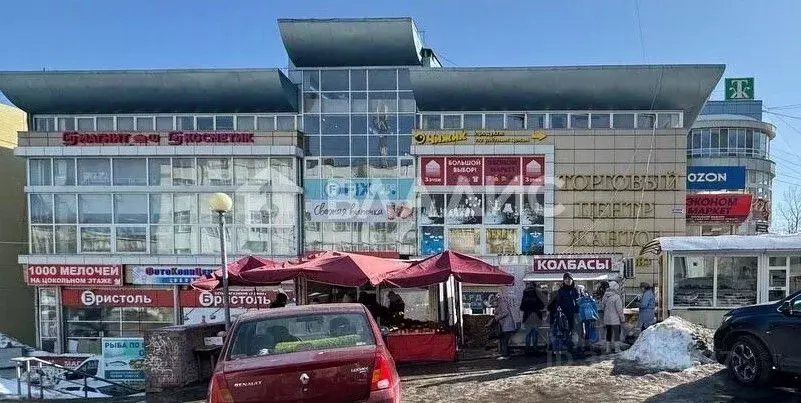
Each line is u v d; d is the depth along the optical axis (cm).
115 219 2092
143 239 2086
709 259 1150
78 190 2089
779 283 1126
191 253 2069
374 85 2122
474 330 1319
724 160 3491
